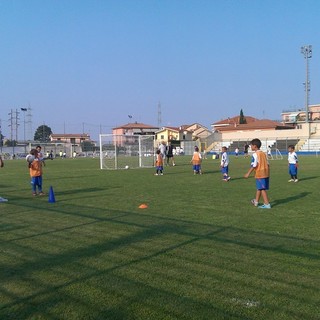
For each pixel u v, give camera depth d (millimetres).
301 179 19219
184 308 4074
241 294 4422
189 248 6355
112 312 4008
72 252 6246
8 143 97812
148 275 5090
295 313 3930
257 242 6695
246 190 14727
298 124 83938
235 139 78438
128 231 7699
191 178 20672
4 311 4086
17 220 9094
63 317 3928
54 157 66812
